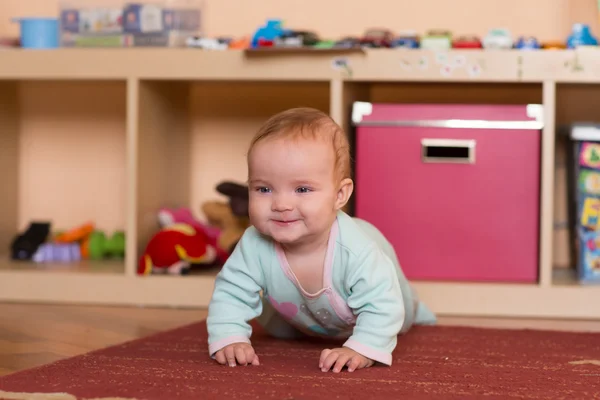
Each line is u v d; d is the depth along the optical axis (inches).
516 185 70.1
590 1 85.2
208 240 78.9
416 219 71.1
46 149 94.4
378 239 53.1
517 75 68.4
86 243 86.0
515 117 69.8
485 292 69.0
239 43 75.1
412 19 88.7
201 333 56.3
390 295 46.4
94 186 94.0
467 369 45.8
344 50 69.8
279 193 44.5
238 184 78.5
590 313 68.1
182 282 71.9
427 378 43.2
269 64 70.8
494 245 70.4
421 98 88.1
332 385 41.1
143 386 40.1
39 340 55.1
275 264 47.8
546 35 86.5
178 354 48.8
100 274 72.8
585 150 72.9
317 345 53.2
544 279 68.4
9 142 91.3
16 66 73.4
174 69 71.8
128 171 72.6
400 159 71.1
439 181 70.7
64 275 73.2
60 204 94.5
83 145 94.0
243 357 45.8
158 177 79.1
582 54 67.7
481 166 70.3
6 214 90.7
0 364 47.6
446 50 69.0
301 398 38.2
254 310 49.0
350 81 72.4
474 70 68.7
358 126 71.6
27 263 80.4
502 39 70.1
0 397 37.5
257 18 91.0
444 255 70.9
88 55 72.7
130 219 72.6
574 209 78.7
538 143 69.7
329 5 89.9
